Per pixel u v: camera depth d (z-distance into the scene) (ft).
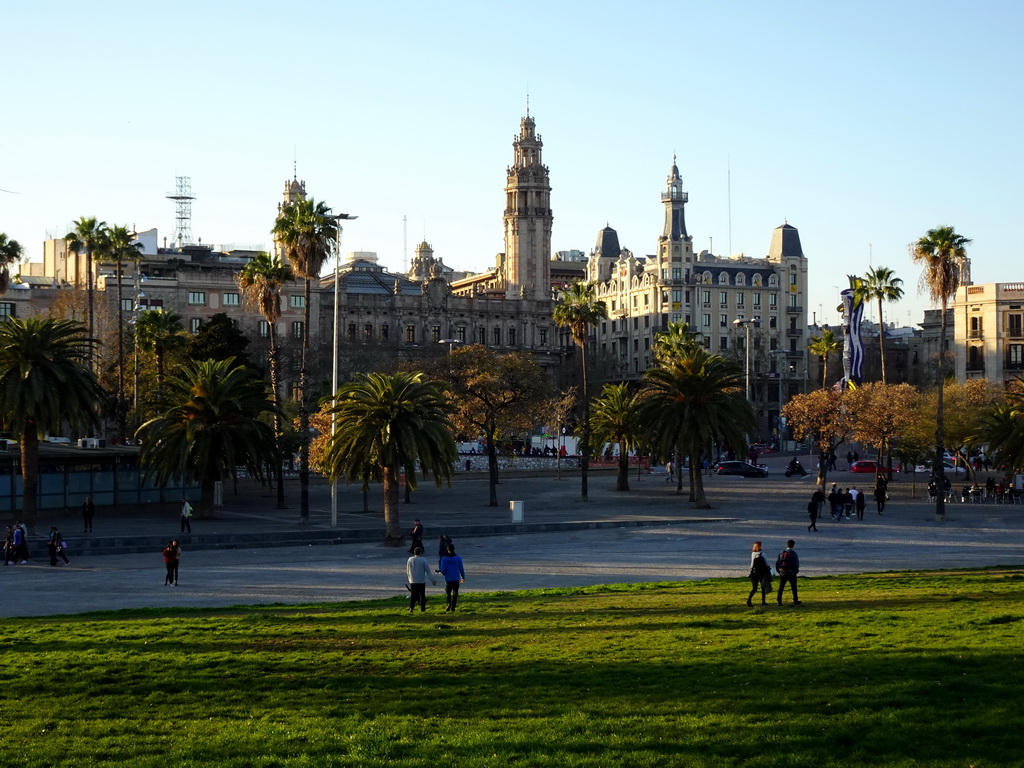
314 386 545.85
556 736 61.05
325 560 176.96
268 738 62.59
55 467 252.62
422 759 57.62
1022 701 64.18
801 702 66.13
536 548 190.80
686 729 61.62
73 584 148.46
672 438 257.34
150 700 72.33
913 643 82.33
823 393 305.53
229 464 238.68
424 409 198.59
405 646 89.30
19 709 70.54
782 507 266.16
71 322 220.02
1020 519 233.96
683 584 135.33
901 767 53.93
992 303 464.24
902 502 276.21
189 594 138.62
